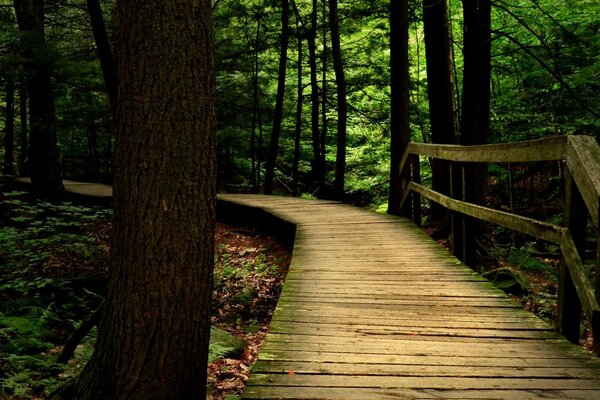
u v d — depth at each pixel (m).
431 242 6.86
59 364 4.02
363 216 9.33
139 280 2.45
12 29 11.15
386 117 15.27
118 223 2.51
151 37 2.40
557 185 12.52
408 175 9.18
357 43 16.09
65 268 7.85
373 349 3.21
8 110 19.22
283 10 15.30
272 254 8.58
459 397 2.53
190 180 2.49
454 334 3.49
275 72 19.12
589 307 2.96
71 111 13.95
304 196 18.33
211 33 2.60
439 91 9.16
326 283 4.87
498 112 11.42
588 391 2.59
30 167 12.17
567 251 3.29
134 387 2.46
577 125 10.41
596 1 9.55
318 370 2.88
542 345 3.27
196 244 2.53
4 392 3.90
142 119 2.42
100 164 22.39
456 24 13.35
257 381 2.72
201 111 2.52
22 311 5.91
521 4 10.34
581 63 9.34
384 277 5.09
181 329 2.50
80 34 16.08
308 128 20.56
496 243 9.84
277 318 3.83
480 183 8.07
